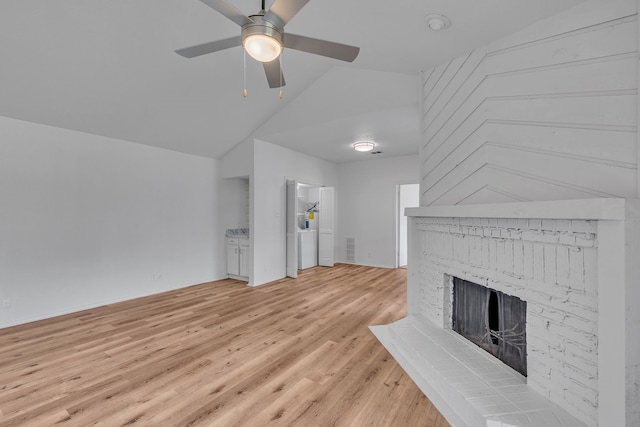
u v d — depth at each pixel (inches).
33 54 108.6
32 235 140.8
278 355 104.3
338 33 100.1
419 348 95.3
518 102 79.7
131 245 176.9
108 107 144.9
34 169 141.4
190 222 208.8
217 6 65.5
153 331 125.8
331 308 156.3
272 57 76.5
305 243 271.4
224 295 182.1
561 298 65.4
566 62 69.0
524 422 62.1
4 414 73.0
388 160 268.7
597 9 63.9
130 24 107.6
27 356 103.5
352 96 157.1
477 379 78.3
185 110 163.9
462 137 99.0
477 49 93.1
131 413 73.8
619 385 52.7
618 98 60.4
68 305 151.2
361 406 76.9
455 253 101.5
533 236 72.0
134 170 178.9
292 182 229.0
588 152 64.8
